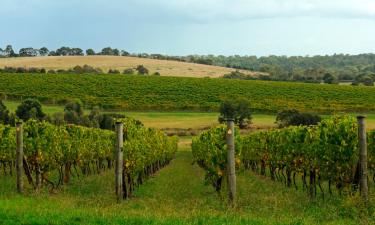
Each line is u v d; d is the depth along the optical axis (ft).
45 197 55.93
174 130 240.12
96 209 44.52
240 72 559.38
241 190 72.28
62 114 227.40
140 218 38.93
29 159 69.56
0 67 489.67
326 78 521.65
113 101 301.02
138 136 86.17
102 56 601.62
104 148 112.16
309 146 64.95
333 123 59.93
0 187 65.98
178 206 51.16
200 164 108.06
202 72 533.96
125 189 61.62
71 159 87.86
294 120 236.22
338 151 55.72
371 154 76.74
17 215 39.01
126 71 479.41
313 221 39.91
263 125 245.24
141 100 306.14
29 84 334.44
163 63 580.71
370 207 42.55
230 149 50.14
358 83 469.98
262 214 44.70
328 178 57.77
